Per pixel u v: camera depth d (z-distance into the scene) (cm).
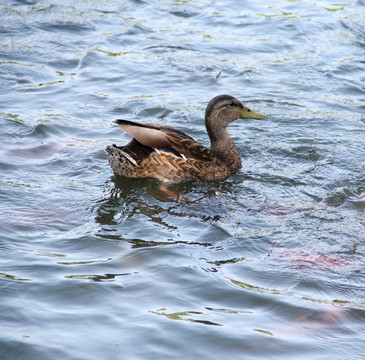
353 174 1312
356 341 768
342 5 2362
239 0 2417
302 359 727
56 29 2070
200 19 2223
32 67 1809
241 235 1038
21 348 718
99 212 1107
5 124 1480
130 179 1276
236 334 767
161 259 944
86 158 1355
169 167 1283
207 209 1144
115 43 1997
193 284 878
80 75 1794
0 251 940
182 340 750
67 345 728
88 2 2328
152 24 2162
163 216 1106
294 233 1052
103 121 1550
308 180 1288
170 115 1592
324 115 1605
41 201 1135
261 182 1285
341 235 1049
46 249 959
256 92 1727
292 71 1848
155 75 1811
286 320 805
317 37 2083
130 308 813
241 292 865
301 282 898
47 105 1608
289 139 1488
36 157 1343
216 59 1919
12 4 2258
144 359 713
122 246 980
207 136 1513
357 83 1781
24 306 802
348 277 917
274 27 2155
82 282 866
